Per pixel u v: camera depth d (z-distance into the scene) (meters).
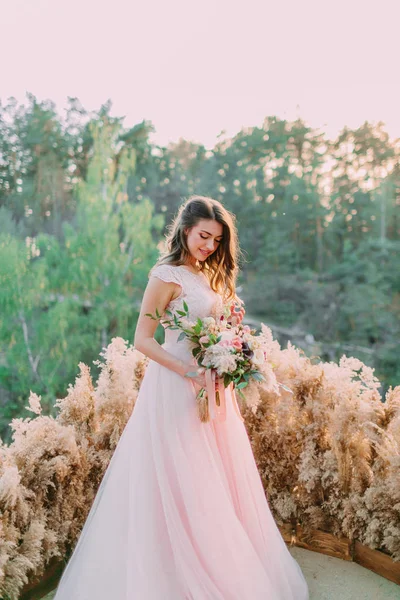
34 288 13.41
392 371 21.36
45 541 2.11
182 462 1.86
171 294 1.92
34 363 14.09
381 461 2.27
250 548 1.89
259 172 31.03
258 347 1.87
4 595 1.93
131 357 2.62
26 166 21.45
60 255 14.34
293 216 29.22
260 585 1.85
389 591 2.17
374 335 23.03
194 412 1.93
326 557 2.44
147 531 1.82
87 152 21.86
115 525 1.93
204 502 1.85
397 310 24.05
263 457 2.59
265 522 2.11
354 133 29.61
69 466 2.24
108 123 18.42
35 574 2.05
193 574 1.79
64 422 2.48
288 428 2.56
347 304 24.06
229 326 1.95
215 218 1.94
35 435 2.22
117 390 2.50
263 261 29.03
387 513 2.20
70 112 21.80
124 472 1.98
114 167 15.18
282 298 26.22
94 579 1.89
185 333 1.83
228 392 2.09
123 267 14.73
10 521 1.96
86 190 14.73
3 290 13.13
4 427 13.61
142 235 14.77
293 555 2.46
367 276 24.28
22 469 2.11
